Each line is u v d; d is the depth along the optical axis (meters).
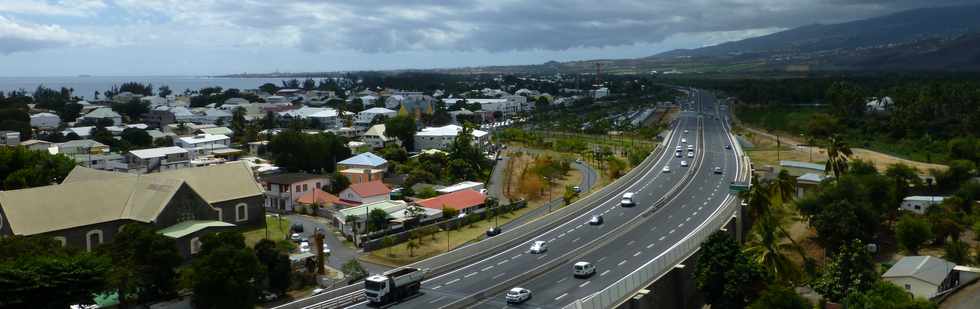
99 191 97.12
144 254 78.12
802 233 105.44
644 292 70.00
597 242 97.19
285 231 110.88
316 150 164.88
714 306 76.81
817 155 179.62
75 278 67.00
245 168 114.06
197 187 106.56
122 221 95.19
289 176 141.12
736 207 103.56
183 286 75.56
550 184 153.00
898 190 118.88
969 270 81.19
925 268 79.69
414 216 114.44
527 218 121.88
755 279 74.62
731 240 78.56
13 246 73.88
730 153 183.75
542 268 84.81
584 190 146.38
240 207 109.25
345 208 123.50
